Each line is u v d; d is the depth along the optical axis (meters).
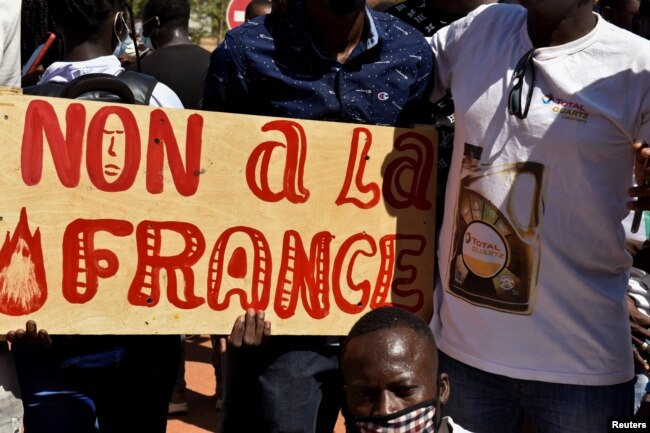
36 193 2.93
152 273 3.03
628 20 4.77
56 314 2.96
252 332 3.09
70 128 2.94
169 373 3.46
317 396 3.28
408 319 2.55
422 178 3.28
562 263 2.97
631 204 2.83
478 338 3.10
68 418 3.32
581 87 2.92
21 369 3.30
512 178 3.00
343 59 3.25
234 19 8.60
